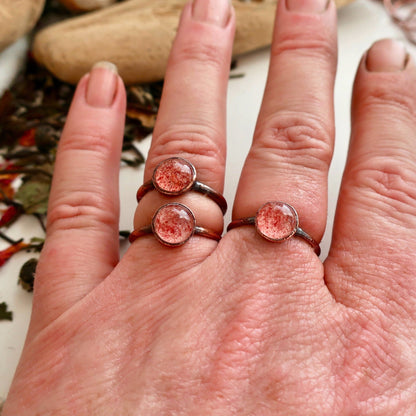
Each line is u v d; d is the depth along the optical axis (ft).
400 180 0.38
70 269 0.37
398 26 0.71
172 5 0.64
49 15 0.72
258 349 0.32
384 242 0.36
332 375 0.31
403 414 0.31
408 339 0.33
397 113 0.41
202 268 0.35
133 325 0.34
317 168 0.38
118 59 0.59
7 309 0.46
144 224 0.37
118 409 0.31
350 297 0.34
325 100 0.40
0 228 0.52
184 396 0.31
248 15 0.63
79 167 0.41
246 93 0.62
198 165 0.38
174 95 0.41
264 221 0.35
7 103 0.59
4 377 0.42
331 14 0.43
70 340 0.34
